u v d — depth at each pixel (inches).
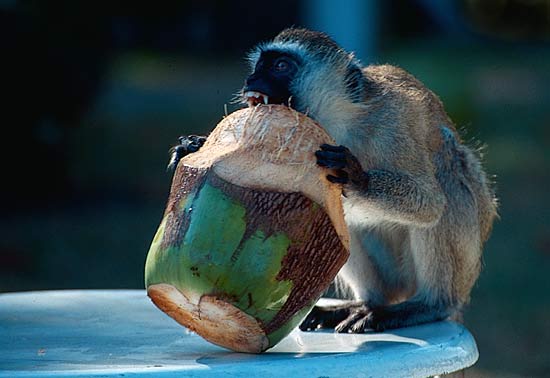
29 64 874.8
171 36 1787.6
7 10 859.4
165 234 238.4
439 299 345.4
